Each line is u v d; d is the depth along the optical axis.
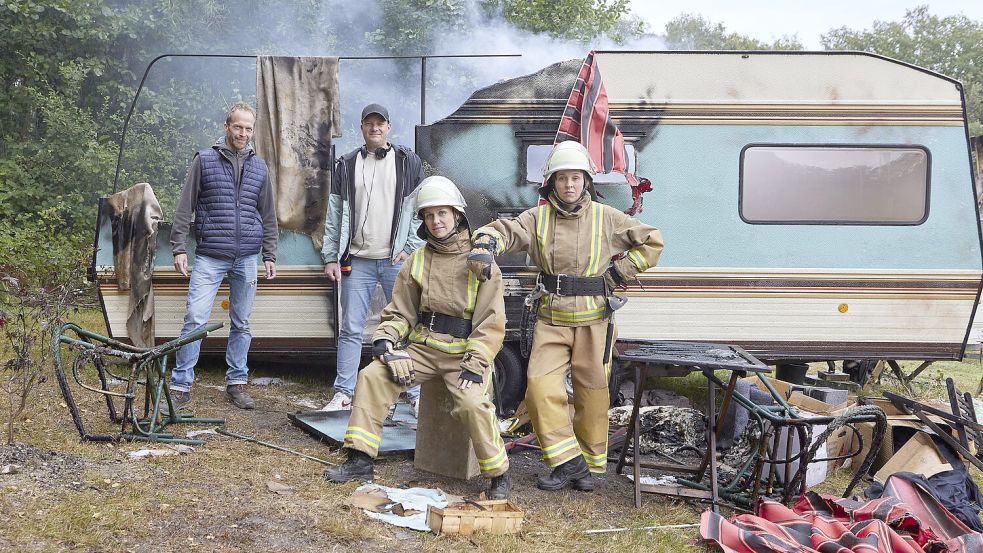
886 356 6.33
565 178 4.25
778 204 6.25
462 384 4.01
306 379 6.77
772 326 6.29
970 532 3.96
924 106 6.24
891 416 5.20
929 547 3.66
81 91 12.75
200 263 5.34
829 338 6.31
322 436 4.86
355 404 4.20
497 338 4.11
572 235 4.34
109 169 11.67
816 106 6.21
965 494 4.54
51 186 11.87
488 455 4.02
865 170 6.26
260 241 5.56
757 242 6.25
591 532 3.81
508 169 6.17
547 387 4.30
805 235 6.26
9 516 3.29
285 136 6.11
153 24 12.02
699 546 3.75
